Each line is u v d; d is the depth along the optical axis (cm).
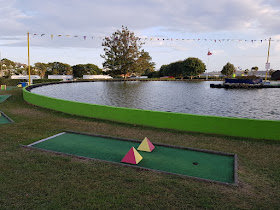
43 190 465
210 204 425
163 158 652
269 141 827
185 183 499
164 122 999
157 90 3597
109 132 934
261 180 530
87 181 505
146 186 486
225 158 662
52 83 4922
